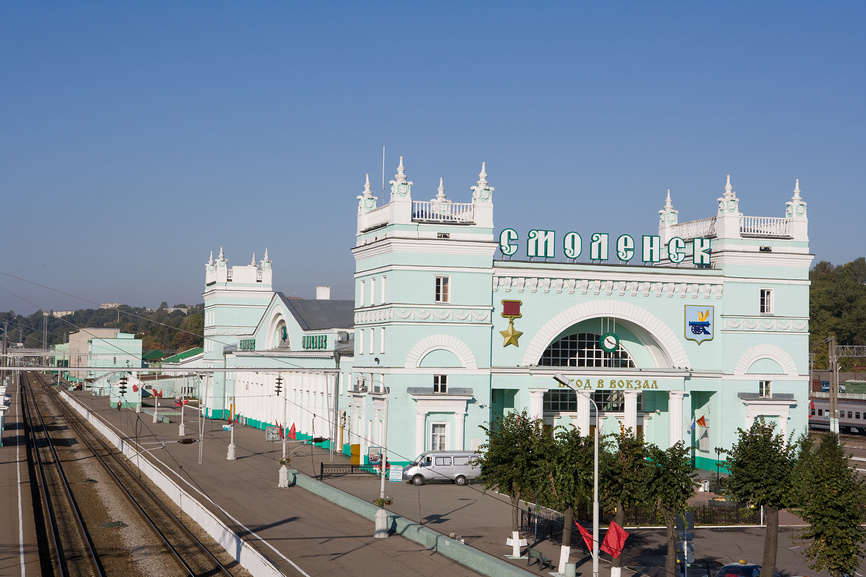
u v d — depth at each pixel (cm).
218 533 4703
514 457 4347
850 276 17238
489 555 4053
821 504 3359
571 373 7069
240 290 13112
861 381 12781
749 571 3841
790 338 7512
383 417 6875
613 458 4016
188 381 17625
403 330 6831
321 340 9050
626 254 7250
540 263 7106
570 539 4384
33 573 3856
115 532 5081
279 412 10450
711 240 7581
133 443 9294
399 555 4328
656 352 7475
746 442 3922
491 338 7012
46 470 7656
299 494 6141
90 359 19288
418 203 6919
